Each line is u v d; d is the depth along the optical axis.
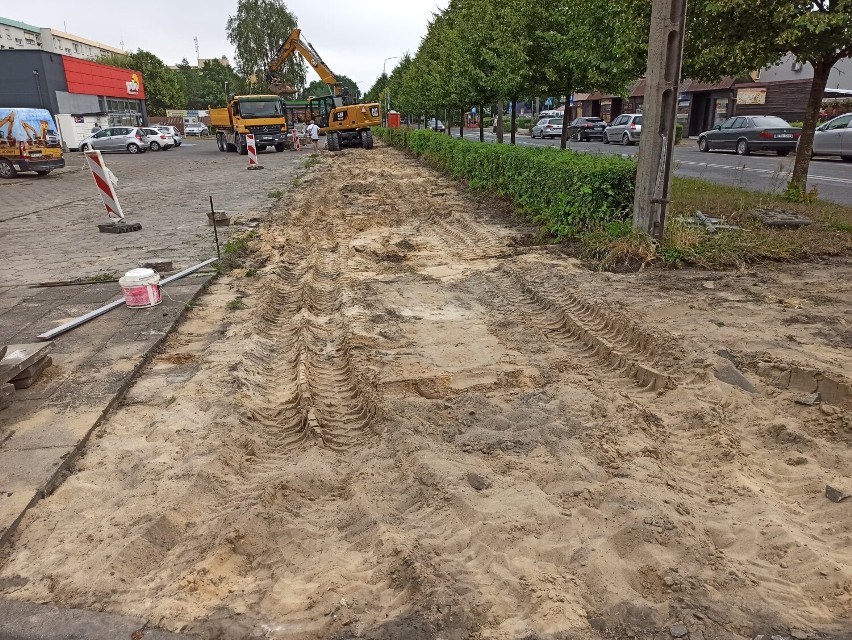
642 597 2.68
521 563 2.87
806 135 10.91
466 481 3.53
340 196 16.16
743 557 2.90
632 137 30.50
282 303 7.22
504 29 15.14
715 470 3.62
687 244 8.06
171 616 2.57
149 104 76.19
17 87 42.31
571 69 13.86
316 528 3.24
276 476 3.64
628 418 4.20
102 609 2.63
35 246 10.47
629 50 11.30
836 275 7.22
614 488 3.37
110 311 6.63
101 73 51.78
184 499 3.35
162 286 7.52
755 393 4.49
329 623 2.54
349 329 6.17
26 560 2.96
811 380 4.53
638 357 5.24
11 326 6.22
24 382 4.77
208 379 4.95
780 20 9.33
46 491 3.50
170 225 12.10
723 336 5.44
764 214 9.48
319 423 4.37
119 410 4.52
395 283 7.90
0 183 21.81
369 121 34.12
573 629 2.49
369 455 3.92
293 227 11.74
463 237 10.47
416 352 5.64
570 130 36.56
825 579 2.72
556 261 8.47
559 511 3.22
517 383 4.97
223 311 6.77
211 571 2.85
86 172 25.77
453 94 23.17
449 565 2.87
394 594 2.71
